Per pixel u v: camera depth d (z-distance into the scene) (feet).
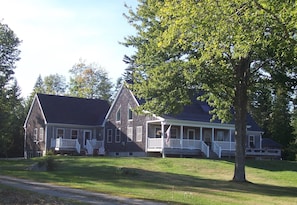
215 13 42.09
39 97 183.83
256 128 183.62
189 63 78.69
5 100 184.96
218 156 151.53
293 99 89.45
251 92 94.99
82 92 287.28
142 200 53.21
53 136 173.88
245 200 61.46
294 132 202.49
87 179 76.89
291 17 40.65
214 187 76.59
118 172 86.84
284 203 60.90
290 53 47.16
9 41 182.80
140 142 155.43
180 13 43.09
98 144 173.99
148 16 85.05
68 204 46.50
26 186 62.18
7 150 197.98
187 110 156.35
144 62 86.48
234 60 80.23
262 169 120.57
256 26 42.86
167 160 120.47
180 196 59.62
